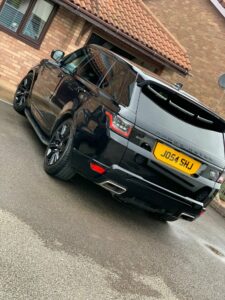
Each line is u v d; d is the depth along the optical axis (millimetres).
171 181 5371
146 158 5148
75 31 11078
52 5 10789
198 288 5059
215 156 5613
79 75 6305
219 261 6355
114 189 5289
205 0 16516
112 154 5074
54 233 4551
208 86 15930
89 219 5312
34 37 10922
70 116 5812
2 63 10852
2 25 10625
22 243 4082
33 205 4906
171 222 7043
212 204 10406
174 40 13117
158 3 17453
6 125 7336
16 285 3473
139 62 12594
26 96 8273
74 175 5809
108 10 11211
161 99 5320
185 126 5449
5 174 5355
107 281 4184
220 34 16000
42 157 6484
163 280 4820
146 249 5383
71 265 4133
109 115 5105
